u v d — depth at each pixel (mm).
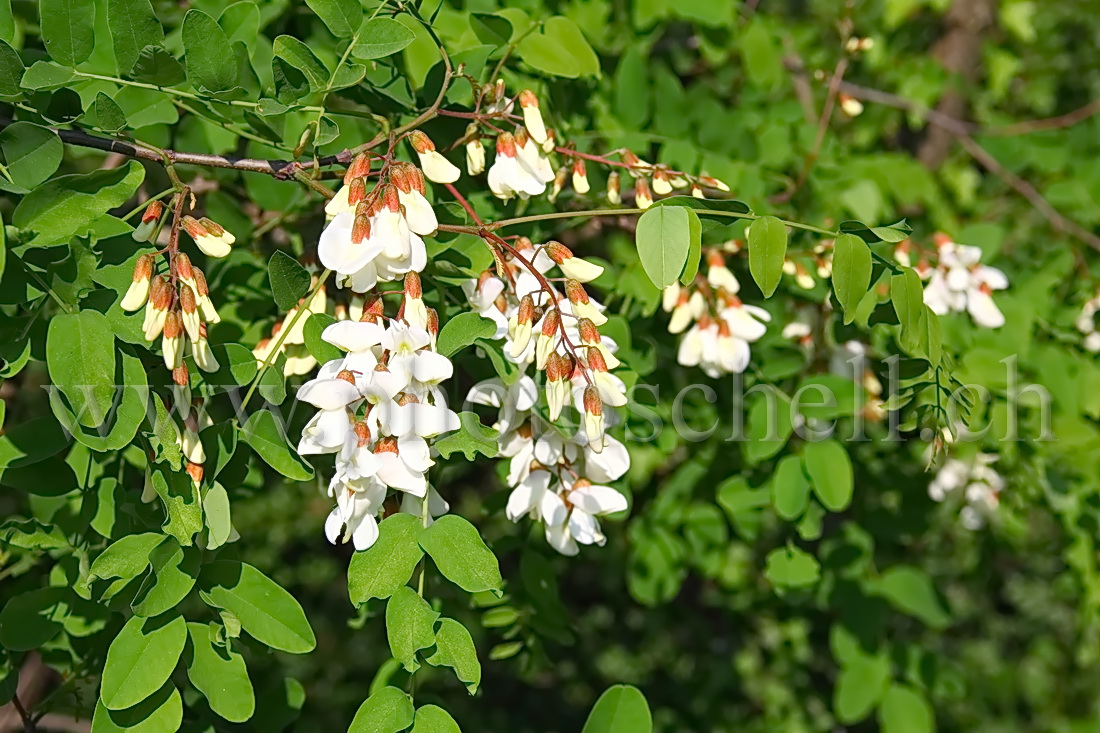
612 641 1780
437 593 808
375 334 625
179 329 627
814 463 823
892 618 1112
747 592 1214
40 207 643
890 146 1483
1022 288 945
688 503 923
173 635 639
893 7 1438
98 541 717
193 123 803
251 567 653
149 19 671
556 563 870
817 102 1131
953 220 1248
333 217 641
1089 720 1904
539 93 793
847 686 938
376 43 676
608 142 840
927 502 986
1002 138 1183
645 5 881
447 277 697
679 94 868
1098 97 1777
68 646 752
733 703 1541
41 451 666
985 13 1545
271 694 772
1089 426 918
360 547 626
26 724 741
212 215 781
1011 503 949
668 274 643
